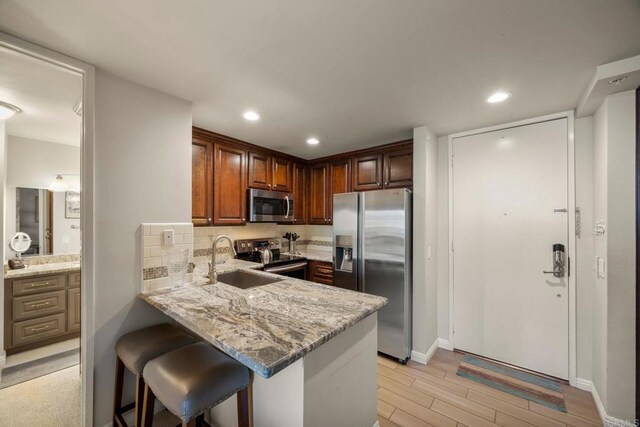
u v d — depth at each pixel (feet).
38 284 9.56
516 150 8.52
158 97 6.49
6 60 5.20
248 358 3.34
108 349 5.69
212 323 4.40
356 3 3.84
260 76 5.87
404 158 10.55
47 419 6.26
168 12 4.01
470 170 9.34
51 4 3.83
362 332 5.42
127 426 5.38
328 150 12.07
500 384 7.69
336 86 6.31
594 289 7.19
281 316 4.71
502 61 5.27
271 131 9.58
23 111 7.80
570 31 4.39
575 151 7.63
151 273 6.27
